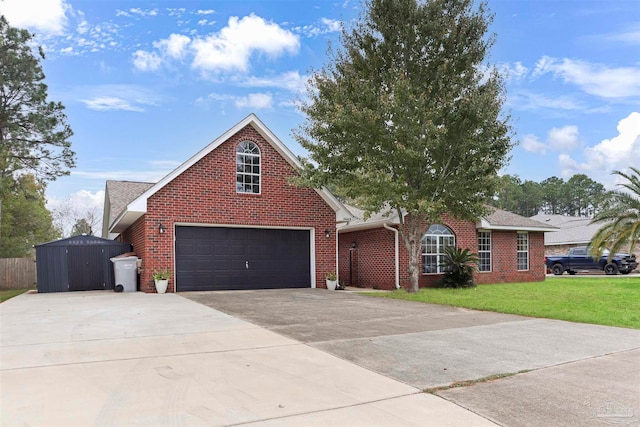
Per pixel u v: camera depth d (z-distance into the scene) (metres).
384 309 11.17
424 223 19.36
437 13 15.17
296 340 7.09
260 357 5.97
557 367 5.78
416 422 3.89
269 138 16.70
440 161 15.37
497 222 21.55
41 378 4.92
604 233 21.44
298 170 16.11
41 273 16.41
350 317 9.70
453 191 15.10
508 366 5.79
